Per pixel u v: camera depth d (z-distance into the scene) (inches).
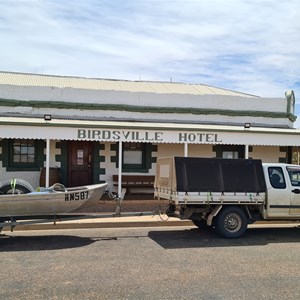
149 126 587.5
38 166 639.1
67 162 652.1
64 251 336.2
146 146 678.5
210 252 336.5
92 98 665.6
